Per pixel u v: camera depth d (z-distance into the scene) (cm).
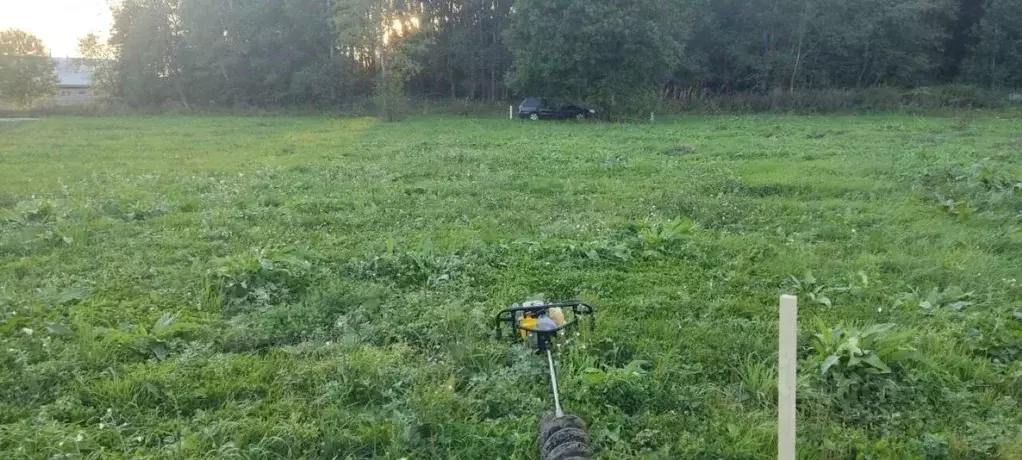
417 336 583
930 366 516
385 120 3122
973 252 823
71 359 525
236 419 456
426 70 4019
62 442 415
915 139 2095
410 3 3891
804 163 1543
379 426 443
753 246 845
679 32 3419
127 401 476
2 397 480
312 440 435
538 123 2933
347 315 616
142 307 642
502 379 503
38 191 1255
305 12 3766
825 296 676
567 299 671
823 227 952
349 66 3809
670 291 687
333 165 1539
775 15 3688
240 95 3881
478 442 436
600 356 552
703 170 1438
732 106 3538
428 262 752
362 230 953
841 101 3481
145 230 949
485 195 1177
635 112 3184
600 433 441
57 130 2597
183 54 3881
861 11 3616
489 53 3894
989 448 429
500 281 717
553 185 1280
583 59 3084
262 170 1466
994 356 555
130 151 1881
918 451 425
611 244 844
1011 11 3659
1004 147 1838
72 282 725
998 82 3750
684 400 482
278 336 586
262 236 904
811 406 469
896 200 1130
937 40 3844
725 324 609
